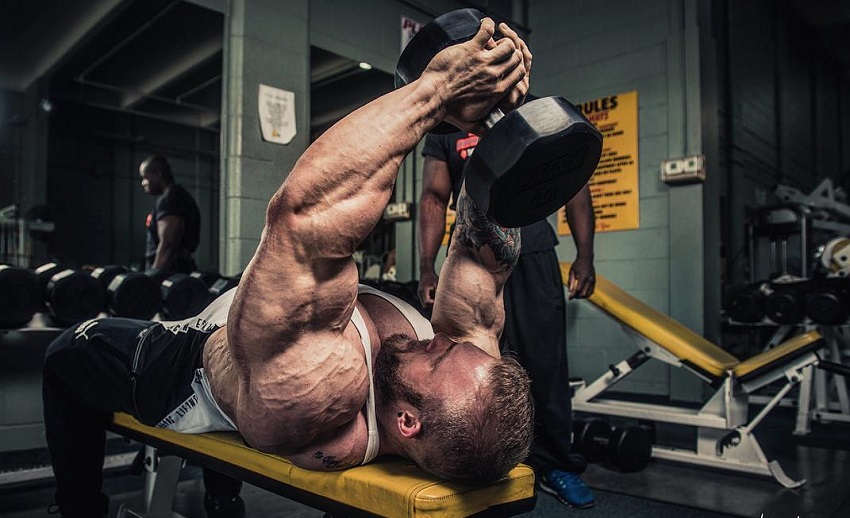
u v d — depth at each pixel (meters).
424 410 0.76
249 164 3.08
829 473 2.30
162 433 1.13
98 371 1.11
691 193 3.87
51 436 1.22
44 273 2.28
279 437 0.77
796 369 2.16
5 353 2.48
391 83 4.67
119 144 8.47
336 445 0.79
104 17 5.69
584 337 4.29
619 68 4.25
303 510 1.80
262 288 0.69
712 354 2.32
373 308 0.94
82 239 8.12
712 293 3.96
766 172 8.17
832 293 3.17
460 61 0.74
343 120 0.72
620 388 4.15
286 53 3.26
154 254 3.23
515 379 0.77
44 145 7.26
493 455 0.74
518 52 0.78
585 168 0.75
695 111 3.89
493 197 0.71
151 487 1.53
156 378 1.02
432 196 1.82
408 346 0.85
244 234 3.05
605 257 4.24
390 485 0.75
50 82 7.16
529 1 4.77
